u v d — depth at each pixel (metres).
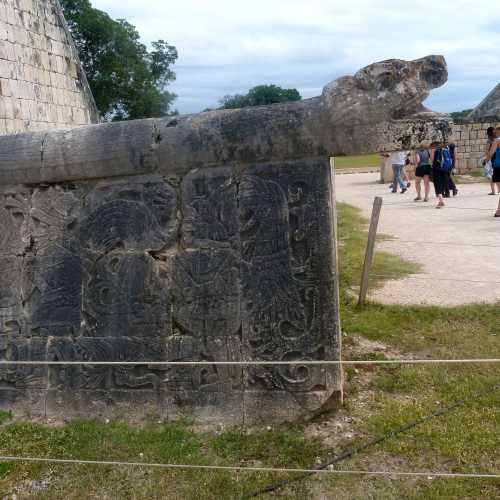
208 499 3.09
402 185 17.08
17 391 4.19
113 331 4.04
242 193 3.83
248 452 3.49
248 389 3.87
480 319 5.49
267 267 3.81
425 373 4.37
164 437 3.71
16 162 4.07
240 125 3.75
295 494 3.09
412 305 5.94
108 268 4.04
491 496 2.95
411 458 3.32
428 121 3.53
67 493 3.23
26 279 4.17
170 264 3.95
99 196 4.05
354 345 5.08
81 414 4.09
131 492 3.19
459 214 12.01
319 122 3.62
